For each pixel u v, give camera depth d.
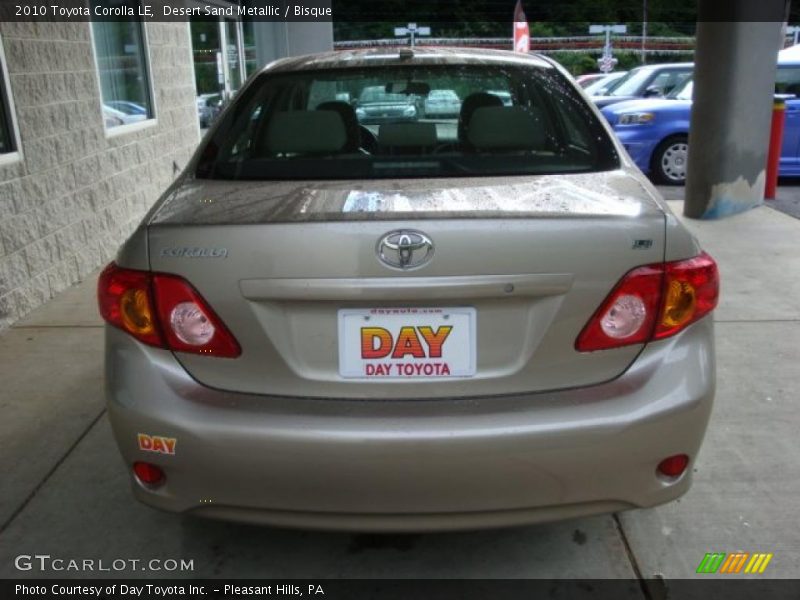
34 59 4.70
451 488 1.94
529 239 1.91
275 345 1.96
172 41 7.62
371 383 1.97
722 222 6.88
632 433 1.95
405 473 1.92
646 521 2.59
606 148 2.58
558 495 1.98
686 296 2.02
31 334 4.29
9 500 2.74
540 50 45.28
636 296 1.98
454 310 1.94
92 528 2.59
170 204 2.22
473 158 2.50
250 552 2.47
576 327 1.96
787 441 3.08
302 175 2.43
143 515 2.65
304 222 1.92
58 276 5.01
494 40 40.78
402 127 2.70
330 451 1.91
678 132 9.23
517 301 1.94
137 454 2.04
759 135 6.96
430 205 2.03
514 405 1.96
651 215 2.02
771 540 2.49
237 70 11.85
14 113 4.45
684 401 1.99
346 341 1.96
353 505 1.98
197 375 2.02
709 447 3.04
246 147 2.62
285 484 1.96
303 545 2.50
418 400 1.97
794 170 9.06
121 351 2.07
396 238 1.88
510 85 2.87
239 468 1.96
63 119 5.08
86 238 5.46
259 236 1.92
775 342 4.10
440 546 2.49
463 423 1.92
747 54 6.64
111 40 6.20
